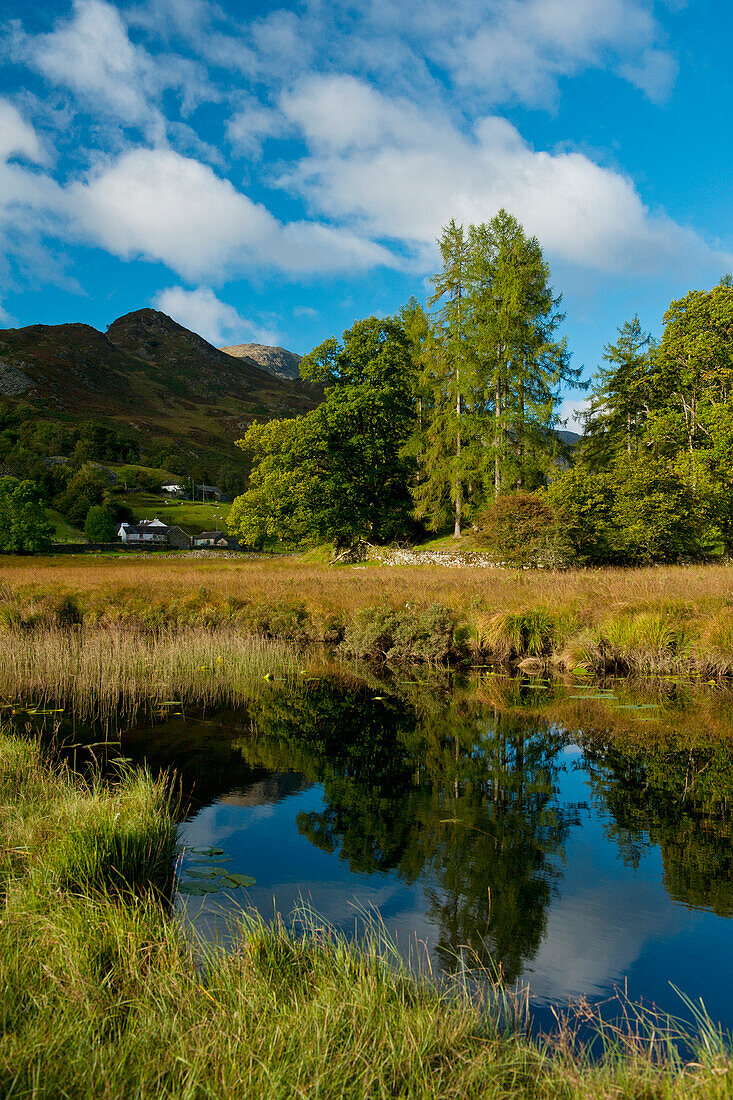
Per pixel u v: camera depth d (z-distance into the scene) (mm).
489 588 18031
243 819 5816
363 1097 2275
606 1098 2330
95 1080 2357
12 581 23766
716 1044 2697
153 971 3188
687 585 15984
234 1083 2332
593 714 9500
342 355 40562
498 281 35156
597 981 3475
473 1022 2834
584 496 26344
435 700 10586
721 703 10008
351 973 3135
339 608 17422
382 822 5742
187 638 14797
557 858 5039
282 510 46125
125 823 4688
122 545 96562
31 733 8531
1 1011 2742
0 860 4250
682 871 4832
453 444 37594
